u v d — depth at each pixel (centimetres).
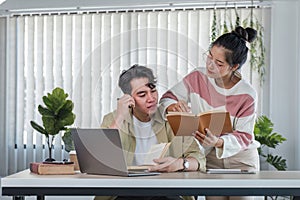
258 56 514
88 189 189
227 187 189
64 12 555
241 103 294
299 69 504
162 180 188
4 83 567
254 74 517
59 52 556
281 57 518
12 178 191
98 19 548
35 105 561
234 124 294
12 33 565
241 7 522
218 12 524
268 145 479
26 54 564
